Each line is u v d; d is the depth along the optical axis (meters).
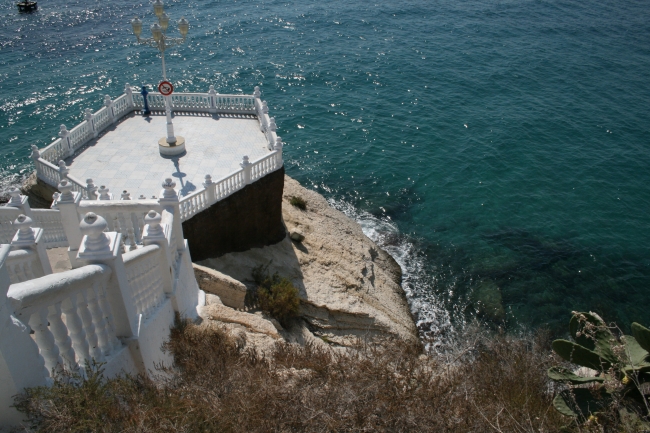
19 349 5.73
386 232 29.59
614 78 48.72
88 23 64.69
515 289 25.81
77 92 45.62
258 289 20.28
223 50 55.75
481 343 14.87
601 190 33.12
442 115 41.88
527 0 74.25
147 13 69.38
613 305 24.92
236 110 26.83
